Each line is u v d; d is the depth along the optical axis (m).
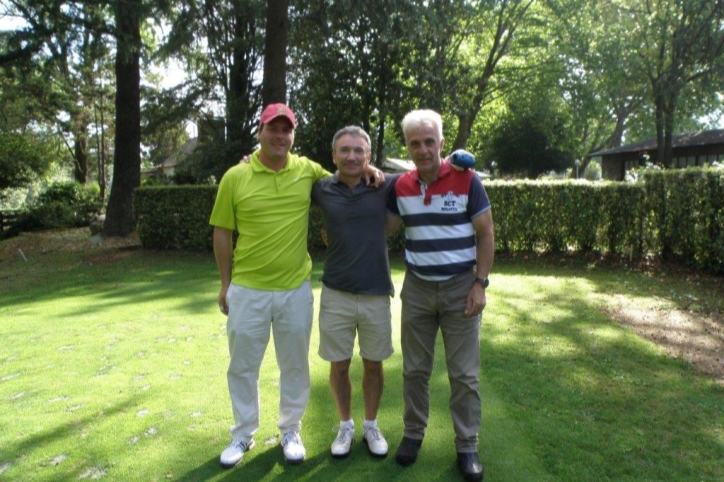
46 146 23.19
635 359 4.15
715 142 23.86
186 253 10.77
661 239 8.43
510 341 4.61
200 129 19.38
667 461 2.75
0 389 3.88
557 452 2.84
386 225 2.85
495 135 28.22
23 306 6.79
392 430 3.12
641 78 23.44
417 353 2.79
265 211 2.71
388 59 14.22
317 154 15.12
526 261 8.90
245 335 2.77
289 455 2.77
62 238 15.06
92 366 4.30
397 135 15.87
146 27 13.84
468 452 2.68
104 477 2.70
